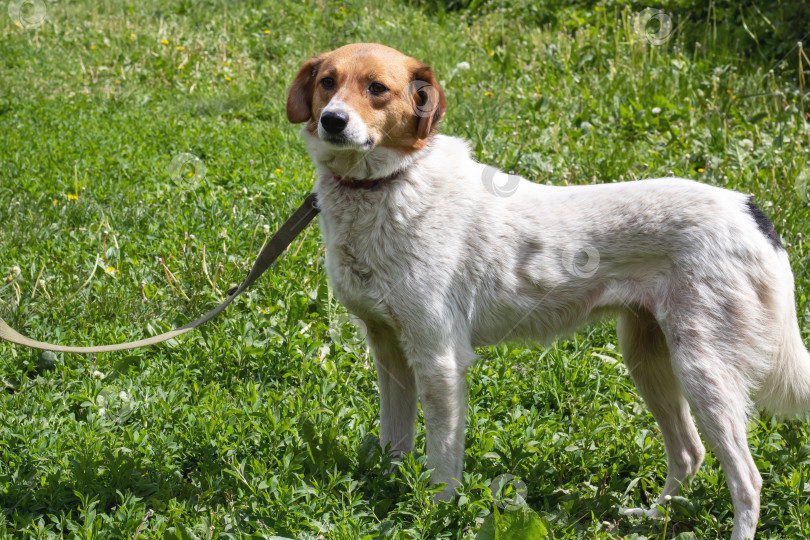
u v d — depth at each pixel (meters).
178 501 3.13
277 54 10.64
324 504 3.02
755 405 3.30
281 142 7.42
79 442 3.34
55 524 2.99
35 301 4.56
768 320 3.18
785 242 5.09
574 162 6.50
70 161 6.76
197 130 7.77
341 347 4.32
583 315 3.39
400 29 11.26
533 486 3.41
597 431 3.69
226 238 5.22
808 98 7.99
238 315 4.57
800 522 3.07
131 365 4.04
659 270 3.21
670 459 3.47
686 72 8.68
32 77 9.49
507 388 4.04
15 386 3.93
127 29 11.34
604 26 10.48
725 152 6.72
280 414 3.66
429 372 3.22
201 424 3.45
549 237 3.29
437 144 3.34
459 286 3.28
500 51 9.95
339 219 3.26
